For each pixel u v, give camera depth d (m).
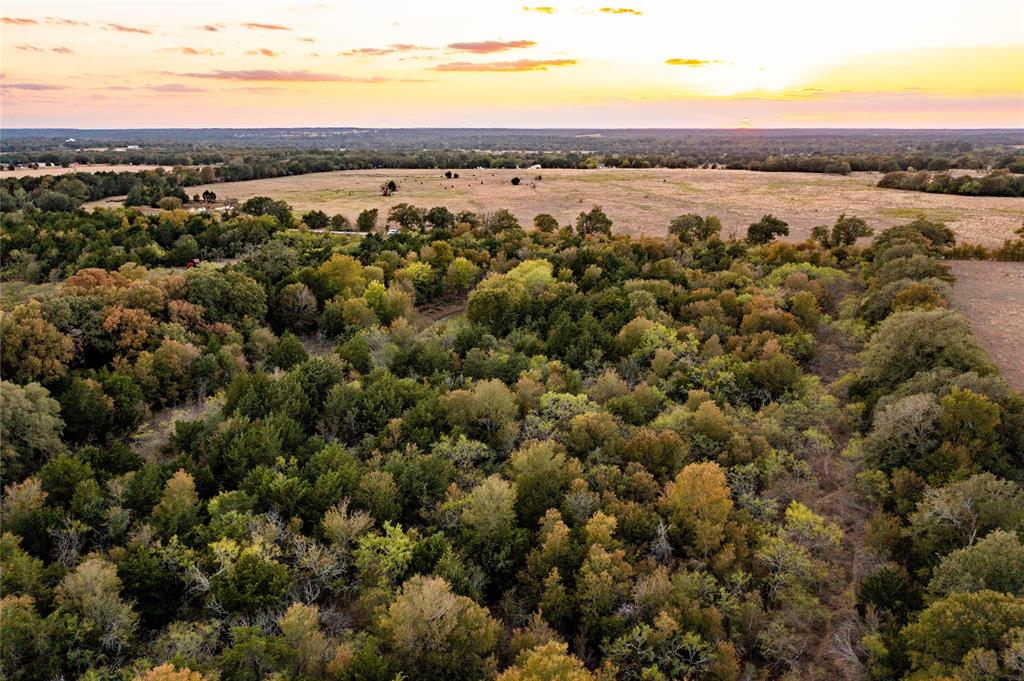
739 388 54.59
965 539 32.00
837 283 84.38
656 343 61.50
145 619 33.38
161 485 41.03
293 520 37.41
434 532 37.91
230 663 27.39
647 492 39.91
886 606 31.05
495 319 74.06
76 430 50.94
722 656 28.61
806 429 49.50
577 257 92.12
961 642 24.14
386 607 31.09
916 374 46.69
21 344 55.81
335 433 50.03
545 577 33.62
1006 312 68.88
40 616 30.14
